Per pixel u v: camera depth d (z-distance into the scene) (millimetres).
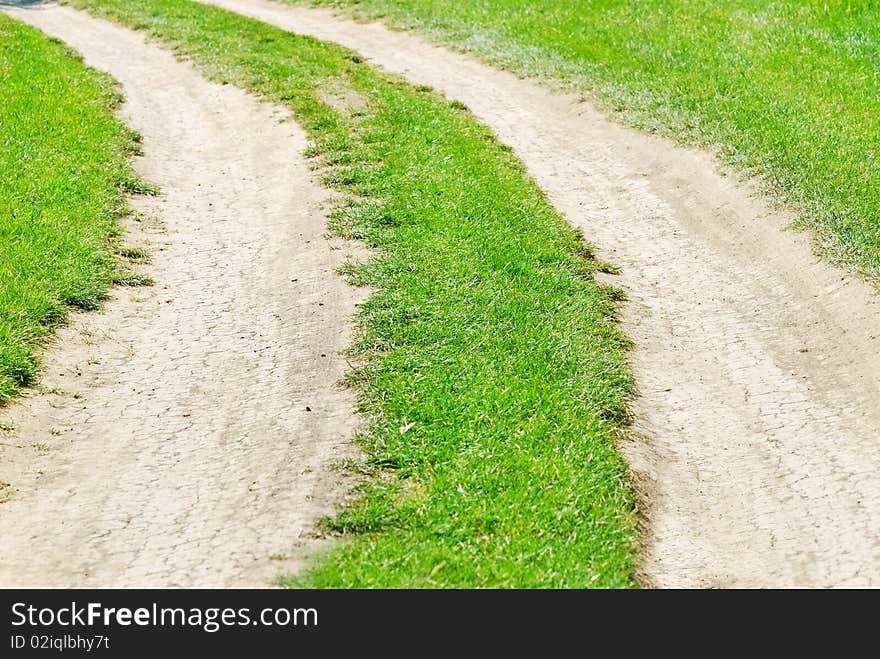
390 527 6527
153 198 9109
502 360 7348
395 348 7449
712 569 6562
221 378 7355
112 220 8672
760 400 7359
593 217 8938
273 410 7133
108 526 6559
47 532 6523
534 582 6348
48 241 8195
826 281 8055
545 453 6820
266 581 6348
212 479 6773
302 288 8023
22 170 9008
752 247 8453
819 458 7035
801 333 7773
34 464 6824
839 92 9898
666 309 8023
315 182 9227
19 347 7332
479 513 6555
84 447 6930
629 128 9922
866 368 7477
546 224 8625
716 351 7691
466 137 9805
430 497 6621
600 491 6703
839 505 6816
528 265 8133
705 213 8844
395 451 6832
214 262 8344
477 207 8719
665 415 7270
